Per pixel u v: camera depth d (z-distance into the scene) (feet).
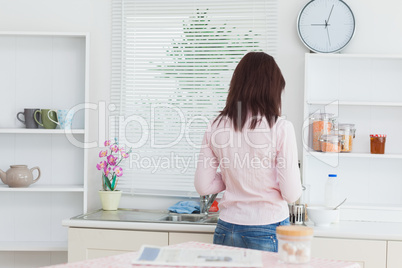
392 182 10.77
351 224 9.83
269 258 5.21
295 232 4.97
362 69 10.80
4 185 10.93
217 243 7.45
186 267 4.74
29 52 11.27
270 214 7.18
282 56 10.93
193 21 11.23
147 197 11.35
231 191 7.48
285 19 10.93
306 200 10.24
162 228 9.20
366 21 10.78
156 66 11.34
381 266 8.85
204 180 7.74
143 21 11.39
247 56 7.55
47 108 11.28
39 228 11.39
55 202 11.38
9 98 11.31
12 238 11.36
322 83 10.85
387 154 10.30
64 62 11.28
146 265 4.81
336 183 10.29
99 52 11.47
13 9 11.46
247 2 11.03
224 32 11.12
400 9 10.71
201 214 10.32
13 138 11.37
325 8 10.70
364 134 10.81
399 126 10.76
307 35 10.73
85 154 10.56
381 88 10.77
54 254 11.46
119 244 9.36
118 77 11.45
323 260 5.20
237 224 7.23
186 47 11.26
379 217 10.18
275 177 7.32
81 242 9.48
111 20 11.48
